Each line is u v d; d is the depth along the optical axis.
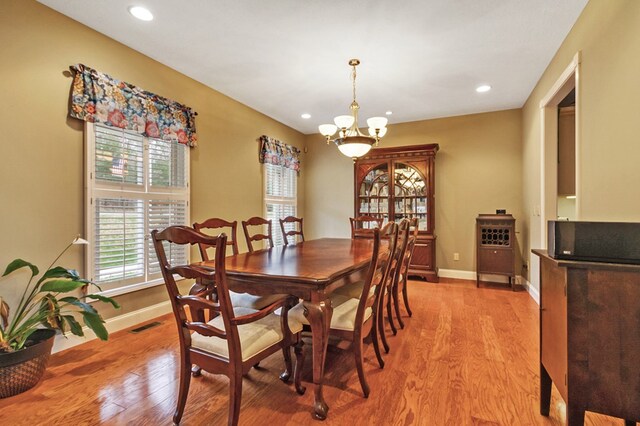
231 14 2.40
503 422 1.59
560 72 2.82
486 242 4.36
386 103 4.34
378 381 1.97
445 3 2.26
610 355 1.23
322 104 4.39
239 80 3.58
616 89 1.87
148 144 3.04
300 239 5.74
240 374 1.45
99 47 2.64
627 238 1.22
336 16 2.41
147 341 2.55
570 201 3.78
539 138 3.57
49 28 2.32
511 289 4.22
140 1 2.25
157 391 1.86
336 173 5.79
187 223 3.43
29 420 1.60
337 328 1.88
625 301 1.21
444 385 1.92
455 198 4.93
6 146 2.12
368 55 3.00
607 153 1.98
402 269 3.15
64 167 2.42
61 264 2.40
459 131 4.90
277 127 5.16
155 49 2.91
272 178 5.00
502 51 2.92
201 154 3.67
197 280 1.97
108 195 2.70
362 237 4.91
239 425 1.57
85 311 2.06
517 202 4.58
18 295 2.18
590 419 1.62
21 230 2.19
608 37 1.96
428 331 2.78
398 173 4.94
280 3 2.27
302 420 1.61
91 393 1.84
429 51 2.92
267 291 1.76
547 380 1.62
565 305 1.30
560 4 2.27
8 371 1.76
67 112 2.43
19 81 2.18
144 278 3.00
